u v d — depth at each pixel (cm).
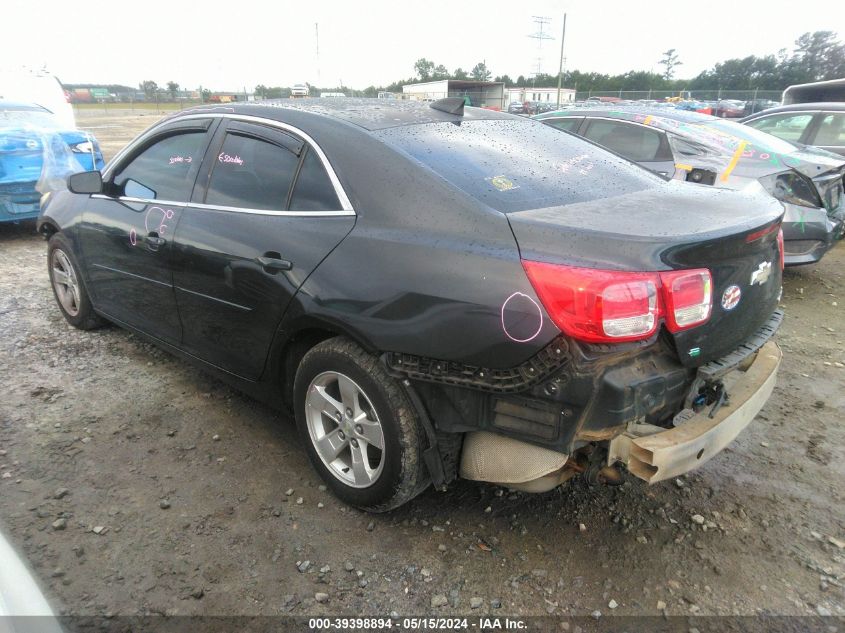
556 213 222
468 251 212
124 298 372
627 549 247
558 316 191
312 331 259
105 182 378
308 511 264
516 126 318
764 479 295
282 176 277
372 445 250
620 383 191
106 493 271
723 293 217
